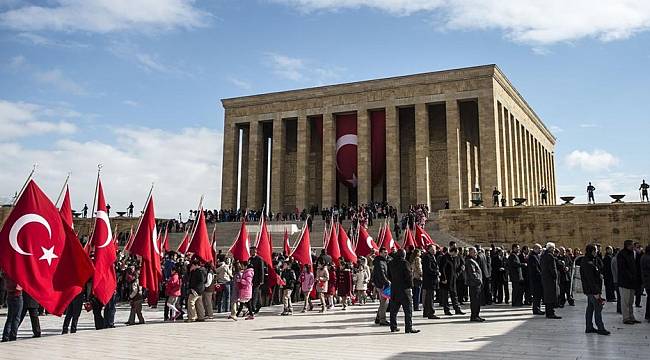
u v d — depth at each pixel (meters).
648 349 12.34
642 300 26.20
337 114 70.75
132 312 19.11
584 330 15.42
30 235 13.44
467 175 68.62
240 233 25.22
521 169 72.56
